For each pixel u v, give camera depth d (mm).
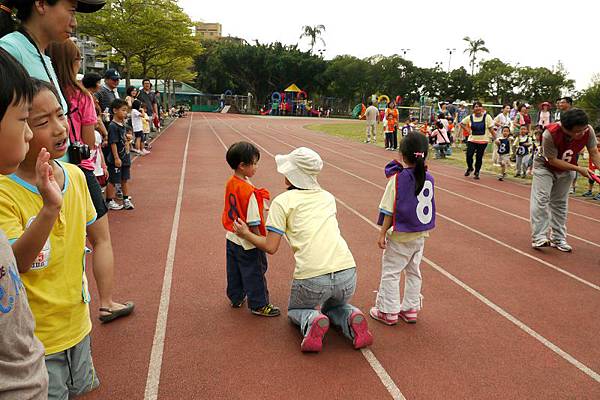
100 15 21906
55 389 2186
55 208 1762
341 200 9062
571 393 3301
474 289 5047
